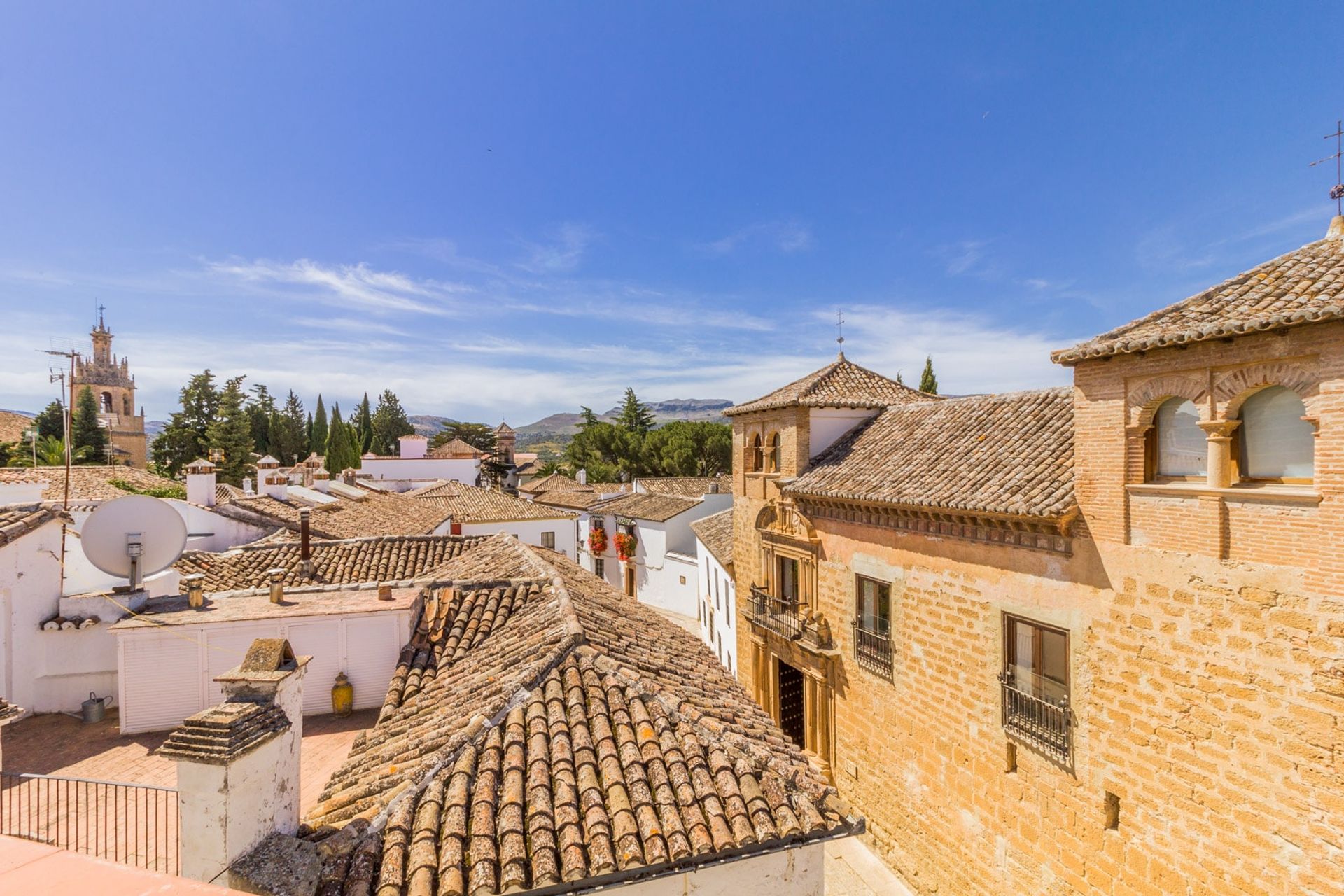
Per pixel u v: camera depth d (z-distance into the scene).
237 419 64.25
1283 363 7.34
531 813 5.88
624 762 6.66
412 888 5.05
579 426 82.06
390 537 18.19
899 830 13.80
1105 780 9.40
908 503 12.62
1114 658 9.26
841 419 18.00
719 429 64.88
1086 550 9.65
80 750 9.64
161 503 11.70
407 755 7.07
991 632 11.41
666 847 5.70
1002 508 10.56
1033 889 10.61
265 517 22.84
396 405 106.12
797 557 17.39
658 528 37.72
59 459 42.81
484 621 11.48
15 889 3.12
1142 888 8.91
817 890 6.22
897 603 13.75
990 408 14.82
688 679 9.38
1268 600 7.49
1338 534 6.88
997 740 11.34
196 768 5.15
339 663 11.06
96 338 75.38
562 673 8.21
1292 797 7.29
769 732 8.22
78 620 11.04
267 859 5.22
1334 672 6.90
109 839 7.25
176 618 10.61
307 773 9.07
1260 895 7.59
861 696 15.01
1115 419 9.19
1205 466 8.33
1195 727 8.26
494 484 72.00
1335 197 8.84
